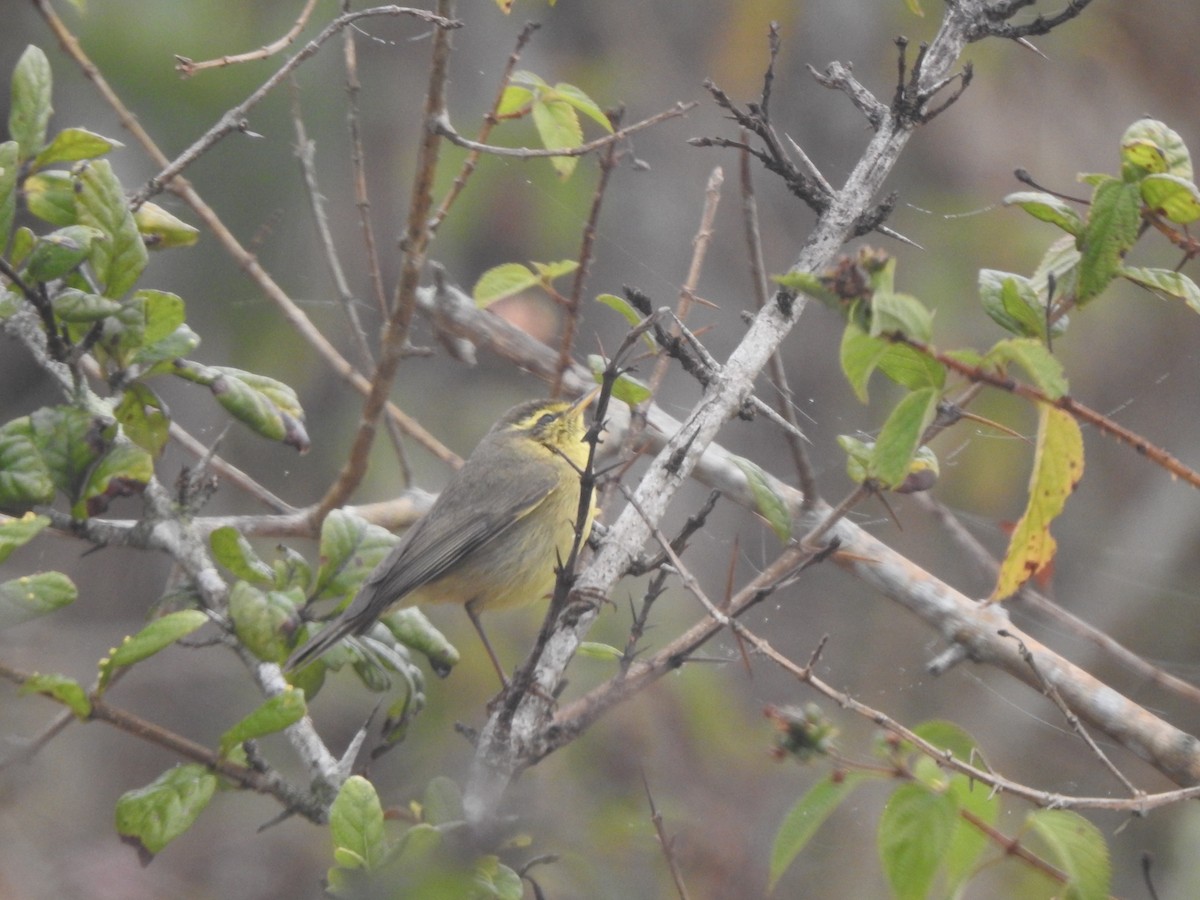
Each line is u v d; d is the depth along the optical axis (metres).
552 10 15.33
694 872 11.23
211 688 13.41
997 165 14.85
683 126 15.34
